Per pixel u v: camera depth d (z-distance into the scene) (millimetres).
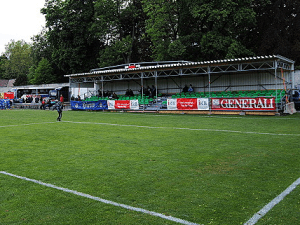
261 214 4227
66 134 12766
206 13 29250
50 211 4484
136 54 45719
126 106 28062
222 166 6863
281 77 23688
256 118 18172
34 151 9086
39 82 57062
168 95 30625
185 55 33062
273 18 31109
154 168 6820
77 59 44938
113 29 42750
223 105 22062
